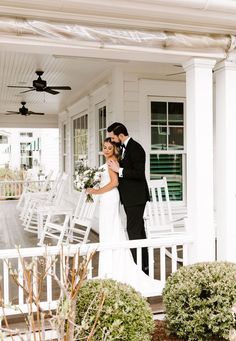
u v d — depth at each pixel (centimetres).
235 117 376
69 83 757
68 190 989
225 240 379
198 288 255
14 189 1319
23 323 303
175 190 646
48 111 1210
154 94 617
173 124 636
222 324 247
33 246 584
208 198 364
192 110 365
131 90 605
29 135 2336
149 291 343
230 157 376
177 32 340
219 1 318
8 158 2273
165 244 352
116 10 311
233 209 378
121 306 228
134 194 390
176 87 628
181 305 258
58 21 307
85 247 321
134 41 326
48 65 598
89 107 774
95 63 583
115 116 599
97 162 736
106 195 378
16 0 288
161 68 613
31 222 757
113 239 376
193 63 357
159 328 289
